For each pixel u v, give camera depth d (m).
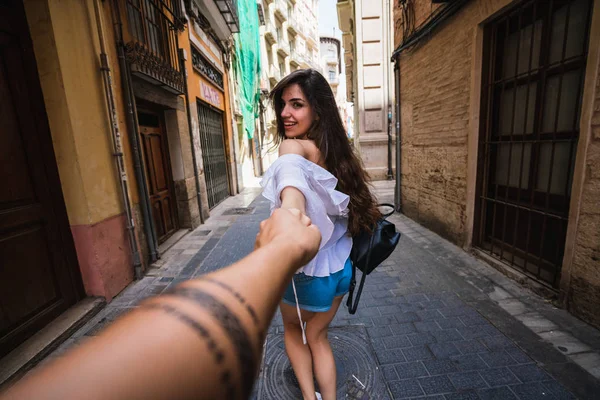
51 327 2.61
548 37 2.79
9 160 2.42
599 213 2.28
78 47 2.97
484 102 3.70
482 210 3.93
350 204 1.43
